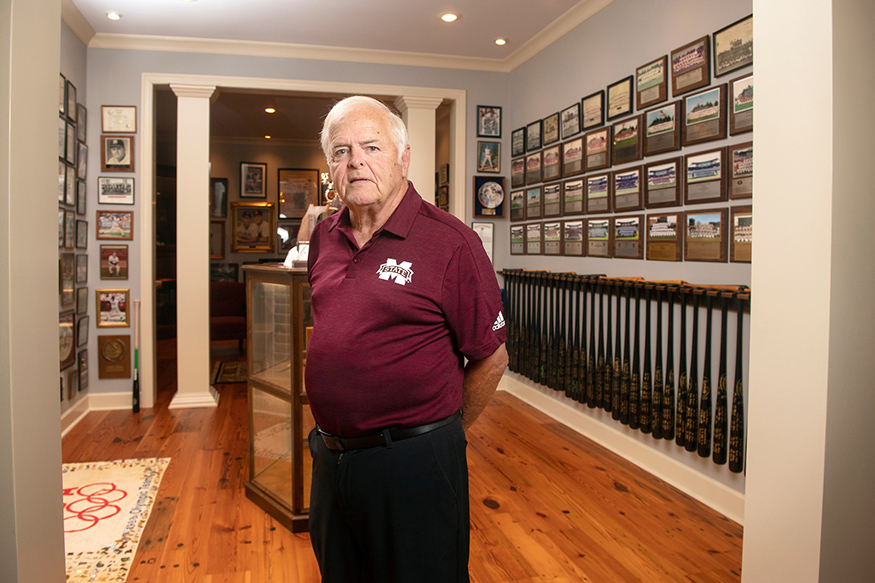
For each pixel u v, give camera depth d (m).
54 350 1.38
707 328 2.73
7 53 1.18
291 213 8.89
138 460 3.41
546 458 3.44
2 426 1.19
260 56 4.69
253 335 2.86
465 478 1.41
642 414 3.18
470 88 5.09
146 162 4.54
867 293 1.38
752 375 1.53
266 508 2.73
